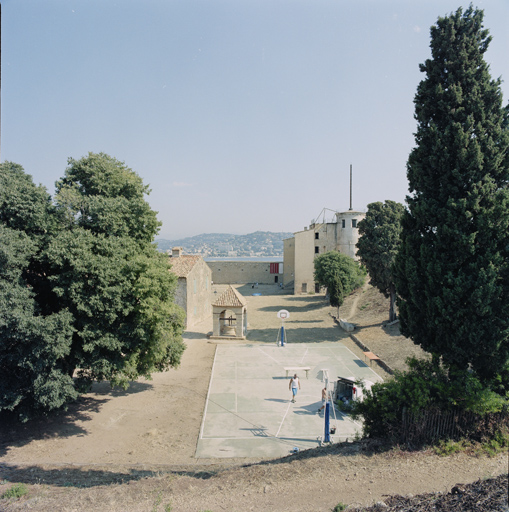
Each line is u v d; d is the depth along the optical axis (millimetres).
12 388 15148
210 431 17516
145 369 19406
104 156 22859
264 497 10336
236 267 82000
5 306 13891
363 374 25156
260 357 29594
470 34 16188
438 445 12695
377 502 9312
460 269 14469
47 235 16562
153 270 17891
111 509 9945
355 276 44969
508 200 13992
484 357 14242
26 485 11891
